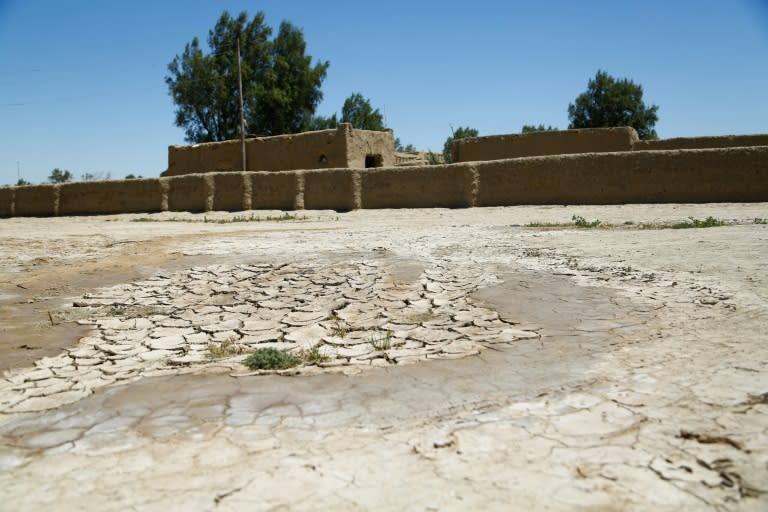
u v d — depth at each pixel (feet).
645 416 12.06
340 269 34.53
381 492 9.61
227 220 76.59
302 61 163.43
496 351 17.60
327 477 10.16
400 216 72.13
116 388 15.51
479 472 10.14
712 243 35.68
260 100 156.04
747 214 53.67
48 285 32.07
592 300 23.84
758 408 12.11
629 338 18.19
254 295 28.76
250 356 17.60
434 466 10.41
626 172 66.23
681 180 63.82
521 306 23.58
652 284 25.82
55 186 98.78
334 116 179.22
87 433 12.53
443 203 75.10
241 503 9.42
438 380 15.10
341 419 12.76
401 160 123.44
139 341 21.02
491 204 72.95
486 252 38.88
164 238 52.70
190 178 88.69
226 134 159.02
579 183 68.44
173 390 15.14
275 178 83.97
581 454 10.61
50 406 14.33
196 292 29.94
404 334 20.33
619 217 58.95
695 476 9.70
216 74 152.76
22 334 22.12
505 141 86.33
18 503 9.66
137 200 92.48
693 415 11.95
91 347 20.29
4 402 14.73
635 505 8.98
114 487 10.11
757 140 74.23
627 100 152.15
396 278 31.09
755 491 9.17
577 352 17.06
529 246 40.50
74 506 9.52
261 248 44.32
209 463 10.87
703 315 20.17
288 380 15.58
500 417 12.47
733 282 24.61
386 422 12.50
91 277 34.19
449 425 12.17
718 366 14.82
